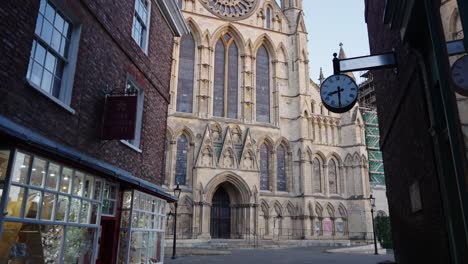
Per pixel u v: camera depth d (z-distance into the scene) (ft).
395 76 39.50
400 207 45.88
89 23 39.75
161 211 59.82
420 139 31.17
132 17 51.52
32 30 30.55
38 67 32.60
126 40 49.01
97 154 40.86
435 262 29.99
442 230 26.63
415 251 38.22
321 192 168.96
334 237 163.94
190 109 159.02
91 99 39.99
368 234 163.32
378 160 218.59
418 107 30.68
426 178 30.30
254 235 145.79
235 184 151.74
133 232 47.75
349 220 168.66
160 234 58.65
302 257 88.33
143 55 55.26
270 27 183.83
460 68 15.46
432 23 16.66
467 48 13.93
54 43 34.86
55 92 35.17
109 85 44.14
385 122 50.39
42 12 33.14
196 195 142.92
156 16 62.23
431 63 25.35
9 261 27.25
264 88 176.14
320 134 176.86
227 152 153.89
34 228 29.91
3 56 27.32
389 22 31.71
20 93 29.12
